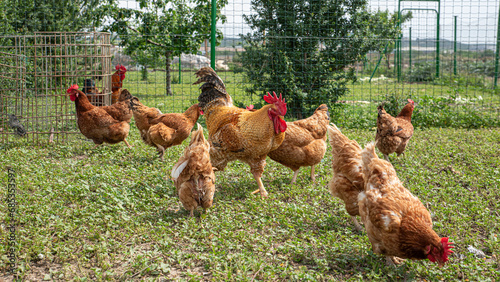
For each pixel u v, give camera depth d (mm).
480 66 24625
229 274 4035
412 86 22797
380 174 4305
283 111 6082
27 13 14852
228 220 5441
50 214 5258
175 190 6609
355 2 12648
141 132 8539
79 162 7883
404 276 4281
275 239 5023
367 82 24922
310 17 12719
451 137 10867
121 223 5199
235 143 6316
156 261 4359
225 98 7105
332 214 5930
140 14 16859
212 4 11812
